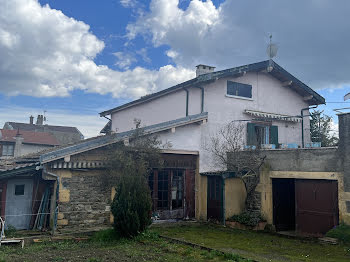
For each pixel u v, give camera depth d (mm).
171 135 12492
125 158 10445
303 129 17078
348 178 9086
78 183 10555
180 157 13039
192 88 14039
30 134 35000
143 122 16906
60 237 9375
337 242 9016
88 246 8461
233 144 12836
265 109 15781
